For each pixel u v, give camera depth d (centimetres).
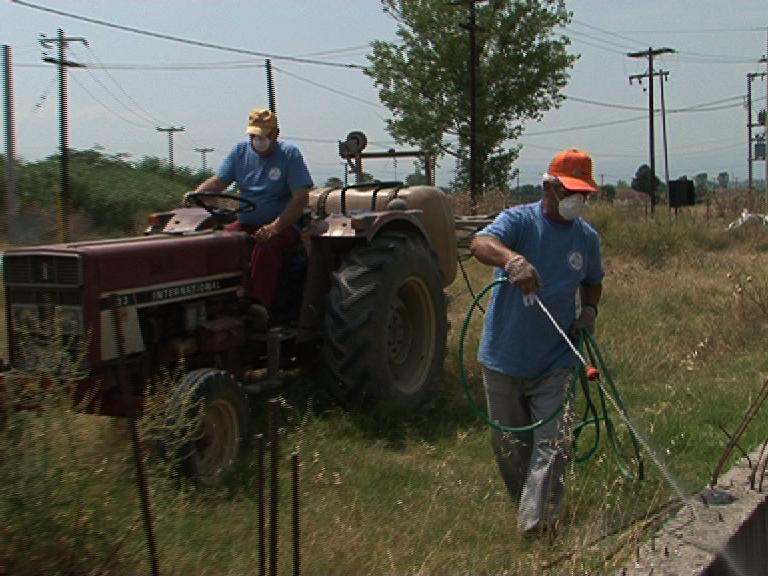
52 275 501
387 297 649
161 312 557
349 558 404
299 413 632
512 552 425
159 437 447
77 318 497
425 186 819
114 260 516
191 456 483
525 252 454
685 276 1308
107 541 368
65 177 2141
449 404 698
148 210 2769
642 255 1706
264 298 623
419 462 563
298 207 632
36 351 505
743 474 456
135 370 536
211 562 396
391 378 659
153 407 448
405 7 4200
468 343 845
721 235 1933
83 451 407
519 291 453
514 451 476
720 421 606
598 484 492
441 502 484
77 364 461
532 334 454
